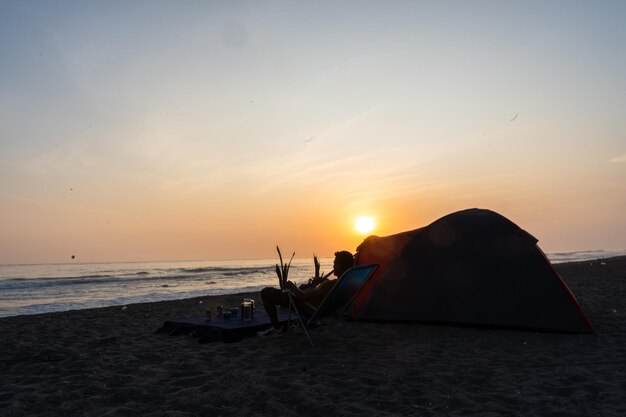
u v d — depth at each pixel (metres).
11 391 4.04
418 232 7.64
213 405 3.57
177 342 6.12
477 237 7.21
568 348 5.54
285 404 3.59
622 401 3.63
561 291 6.55
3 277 35.69
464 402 3.64
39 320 8.96
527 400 3.68
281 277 6.06
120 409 3.46
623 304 9.50
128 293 18.59
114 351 5.65
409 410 3.47
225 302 12.12
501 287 6.75
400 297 7.21
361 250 8.47
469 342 5.92
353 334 6.45
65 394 3.90
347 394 3.84
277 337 6.18
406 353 5.32
